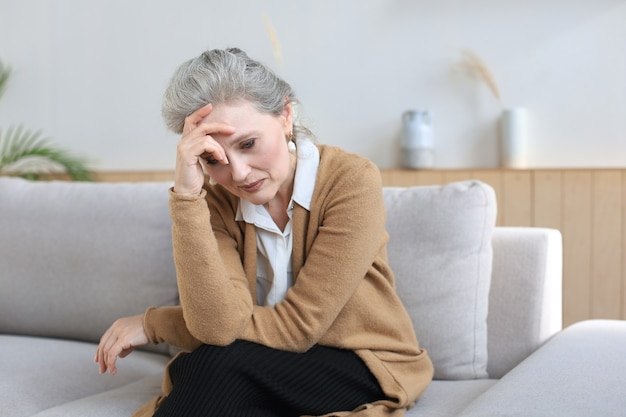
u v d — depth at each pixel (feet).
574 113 9.97
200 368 4.00
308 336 4.42
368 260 4.59
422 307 5.41
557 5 9.97
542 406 3.74
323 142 11.22
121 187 6.85
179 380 4.06
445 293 5.37
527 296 5.46
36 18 12.73
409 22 10.68
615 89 9.76
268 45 11.43
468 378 5.36
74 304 6.58
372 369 4.60
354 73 11.00
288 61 11.32
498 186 9.80
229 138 4.24
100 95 12.44
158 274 6.37
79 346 6.43
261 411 4.14
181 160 4.27
